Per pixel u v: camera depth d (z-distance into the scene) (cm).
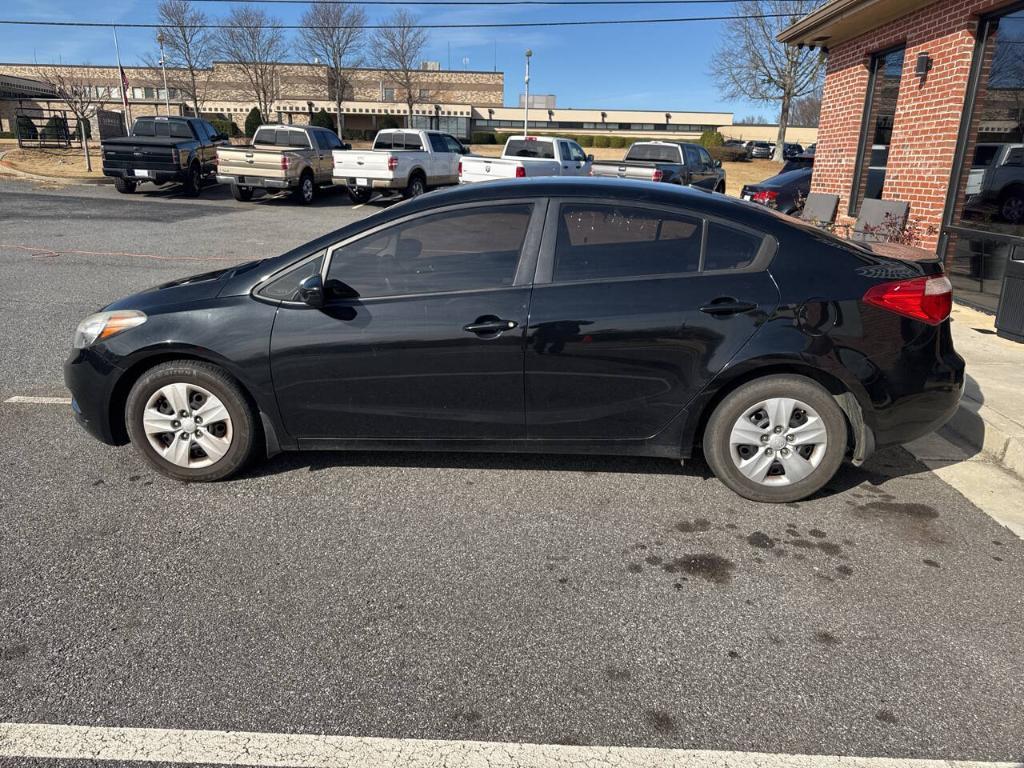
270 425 391
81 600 296
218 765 217
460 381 377
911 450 460
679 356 367
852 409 375
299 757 221
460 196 385
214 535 347
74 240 1257
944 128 867
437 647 271
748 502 388
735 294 365
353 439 394
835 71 1206
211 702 242
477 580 315
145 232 1380
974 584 316
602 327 365
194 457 399
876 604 301
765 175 3575
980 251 805
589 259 374
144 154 1902
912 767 220
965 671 262
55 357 618
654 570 324
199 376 385
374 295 377
